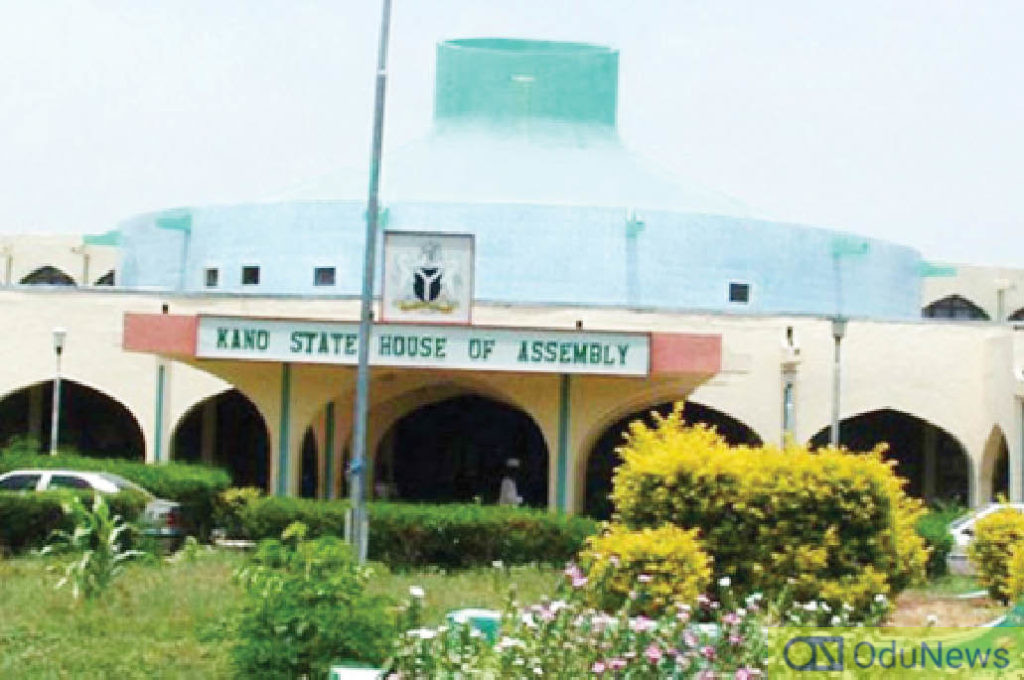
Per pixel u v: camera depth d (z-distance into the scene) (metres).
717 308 42.62
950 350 41.38
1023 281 60.19
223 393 41.66
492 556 27.31
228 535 31.55
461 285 31.91
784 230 44.62
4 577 23.19
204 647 18.02
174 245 45.84
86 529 21.64
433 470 43.56
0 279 59.94
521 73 49.31
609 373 32.09
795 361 39.97
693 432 20.47
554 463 33.31
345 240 43.00
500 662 13.52
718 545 19.06
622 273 42.97
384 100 27.59
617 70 50.50
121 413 46.34
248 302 39.91
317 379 33.94
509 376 33.41
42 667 16.97
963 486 45.00
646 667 13.41
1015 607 18.92
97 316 41.97
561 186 45.78
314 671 15.77
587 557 17.78
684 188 47.75
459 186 45.44
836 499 19.08
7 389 42.12
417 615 16.39
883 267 47.22
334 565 16.28
